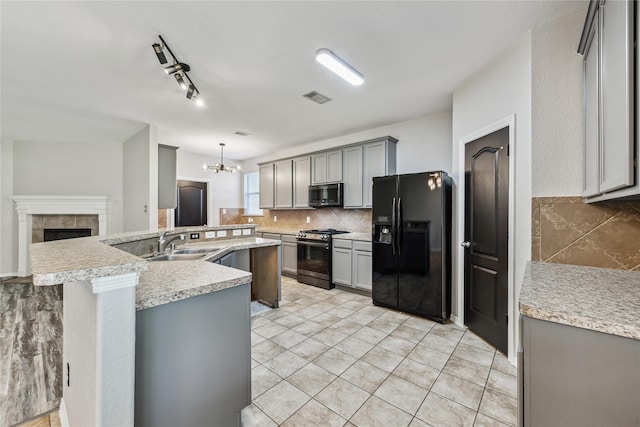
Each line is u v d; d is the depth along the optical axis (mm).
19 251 4812
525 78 2018
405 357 2248
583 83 1703
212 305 1293
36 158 5039
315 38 2061
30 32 1950
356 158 4297
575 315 851
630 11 1014
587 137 1615
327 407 1684
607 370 818
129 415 959
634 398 786
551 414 895
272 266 3430
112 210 5211
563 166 1848
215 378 1312
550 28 1899
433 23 1906
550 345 898
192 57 2293
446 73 2590
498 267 2316
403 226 3221
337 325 2889
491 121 2391
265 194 5832
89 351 992
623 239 1696
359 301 3670
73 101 3176
